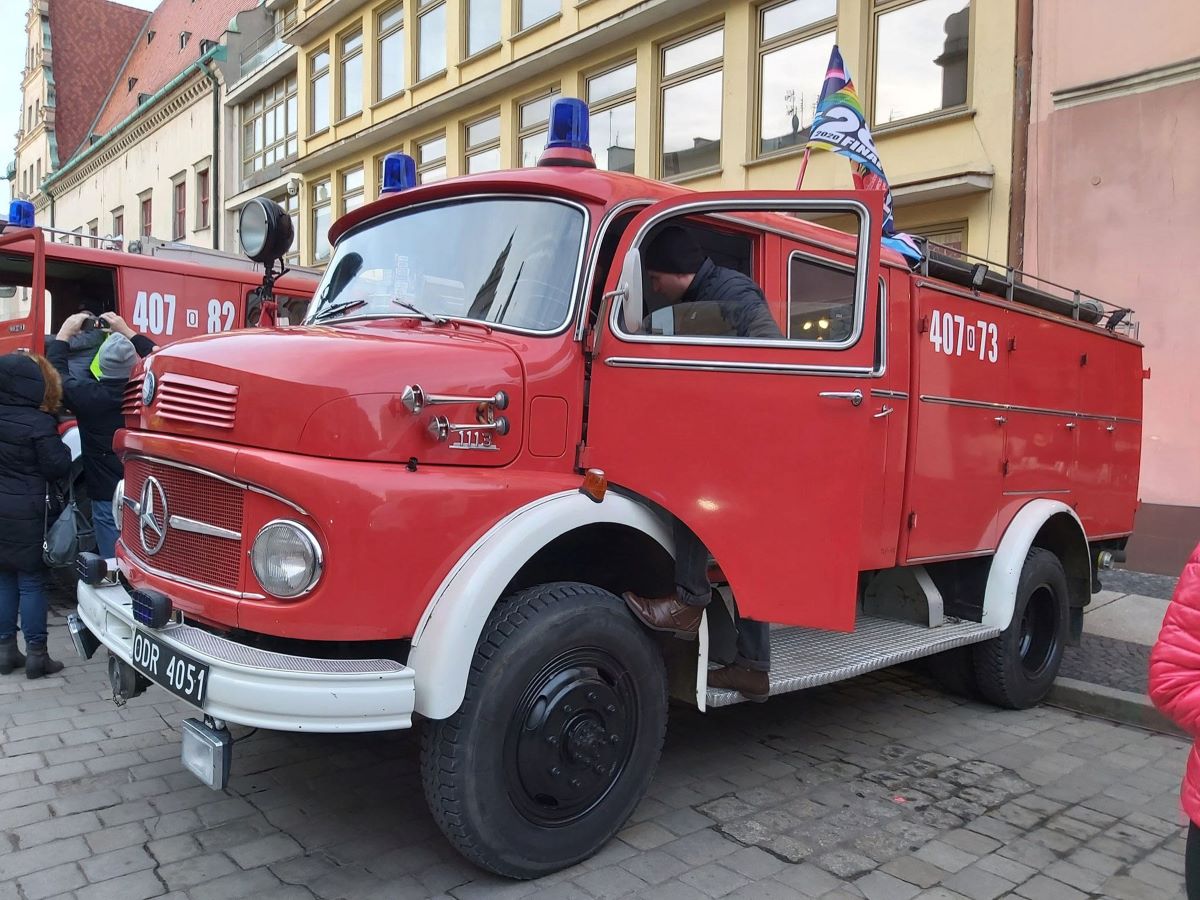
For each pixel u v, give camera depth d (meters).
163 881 2.92
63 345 6.39
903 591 4.77
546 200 3.42
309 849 3.17
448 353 2.90
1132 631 6.54
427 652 2.64
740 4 12.32
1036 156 9.42
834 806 3.70
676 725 4.65
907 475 4.21
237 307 8.52
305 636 2.58
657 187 3.55
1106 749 4.50
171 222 29.03
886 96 10.92
